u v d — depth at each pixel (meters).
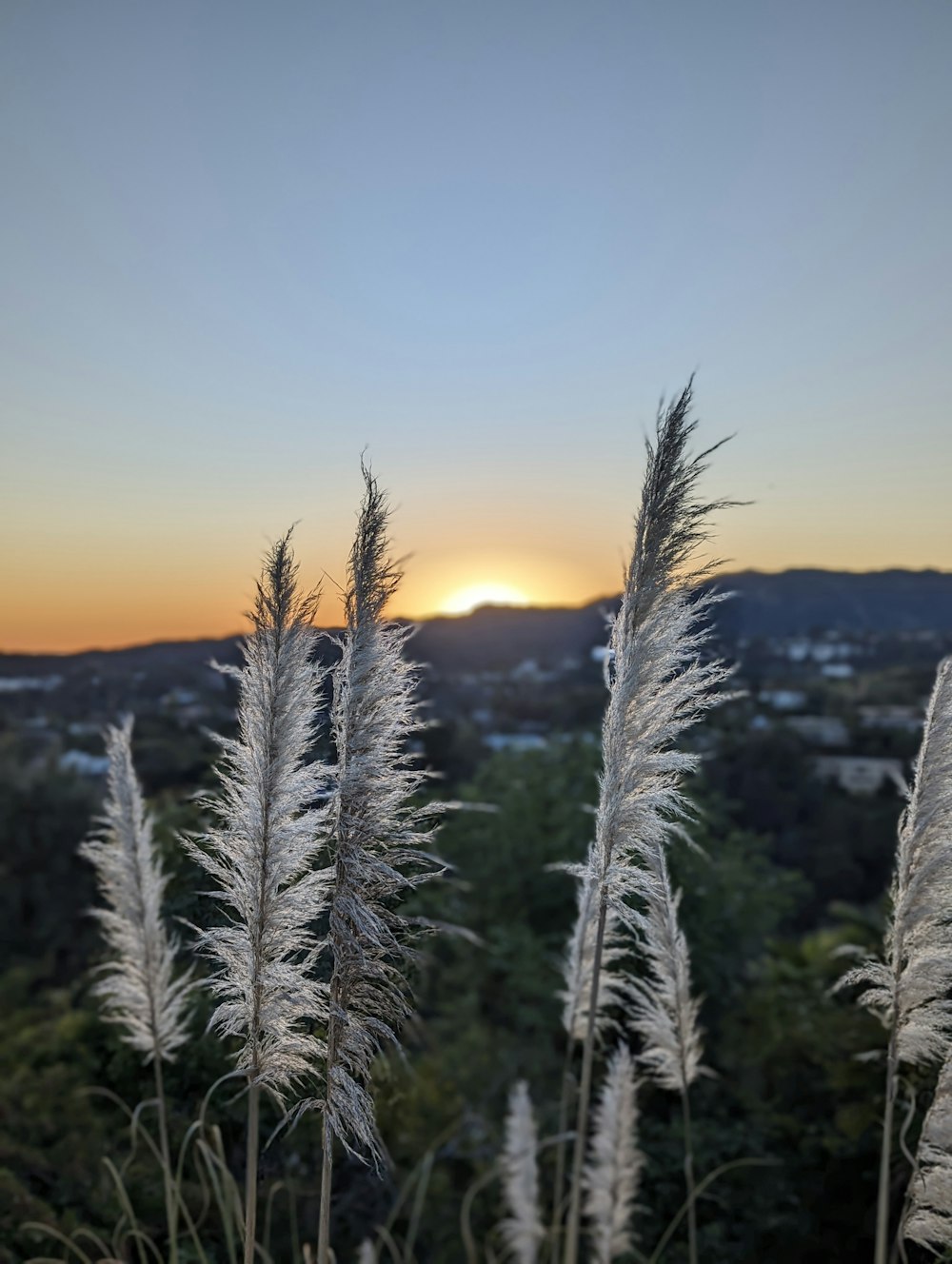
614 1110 4.59
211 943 3.00
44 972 17.58
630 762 3.18
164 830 5.63
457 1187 9.21
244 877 2.95
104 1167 5.76
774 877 12.22
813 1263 6.46
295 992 2.88
